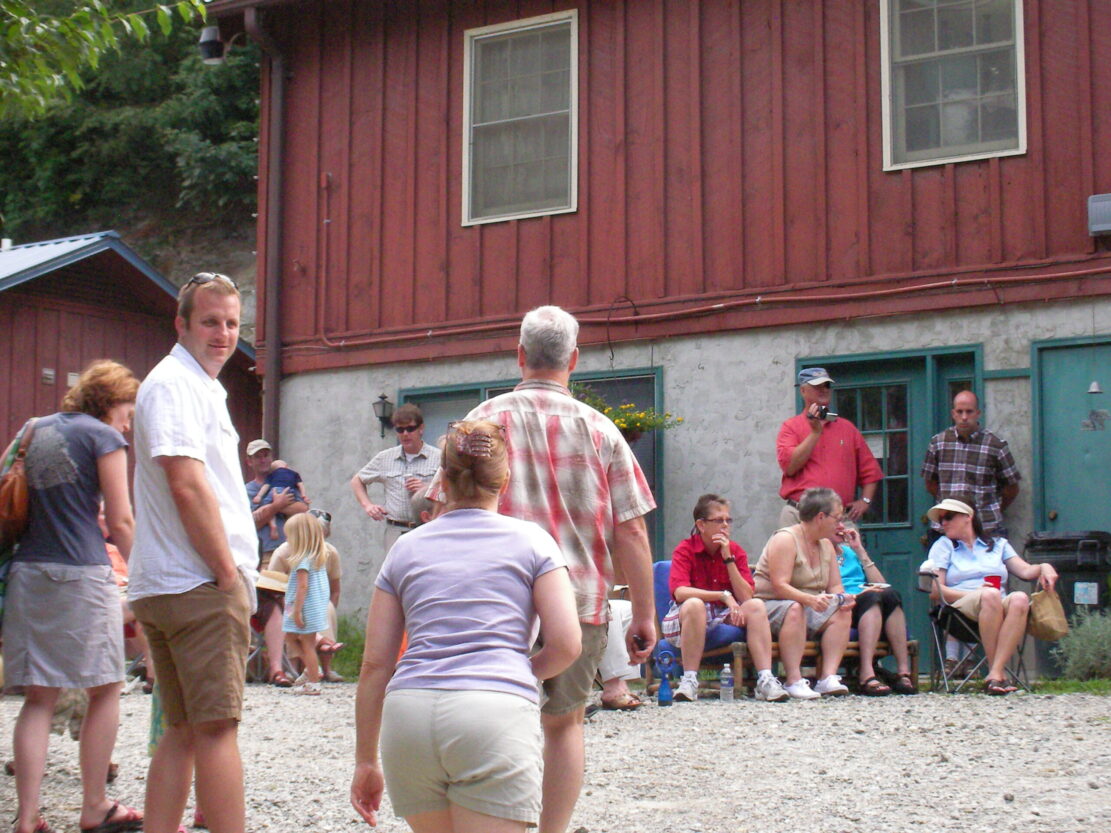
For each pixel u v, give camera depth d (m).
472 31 12.71
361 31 13.27
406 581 3.46
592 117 12.09
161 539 4.18
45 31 9.20
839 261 10.99
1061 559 9.35
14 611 4.84
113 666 4.94
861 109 11.02
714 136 11.56
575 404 4.36
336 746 7.03
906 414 10.70
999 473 9.97
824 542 8.90
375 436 12.79
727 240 11.43
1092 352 10.06
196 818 5.08
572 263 12.05
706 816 5.17
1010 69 10.58
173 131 25.81
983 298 10.41
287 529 10.18
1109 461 9.93
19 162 28.08
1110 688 8.48
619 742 6.88
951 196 10.64
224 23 14.04
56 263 15.55
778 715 7.62
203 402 4.26
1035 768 5.80
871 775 5.78
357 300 13.00
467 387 12.38
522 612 3.41
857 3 11.11
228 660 4.15
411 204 12.84
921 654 10.42
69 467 4.89
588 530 4.22
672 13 11.84
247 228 25.72
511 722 3.25
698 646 8.62
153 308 17.08
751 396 11.21
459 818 3.24
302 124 13.47
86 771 4.98
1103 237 10.08
